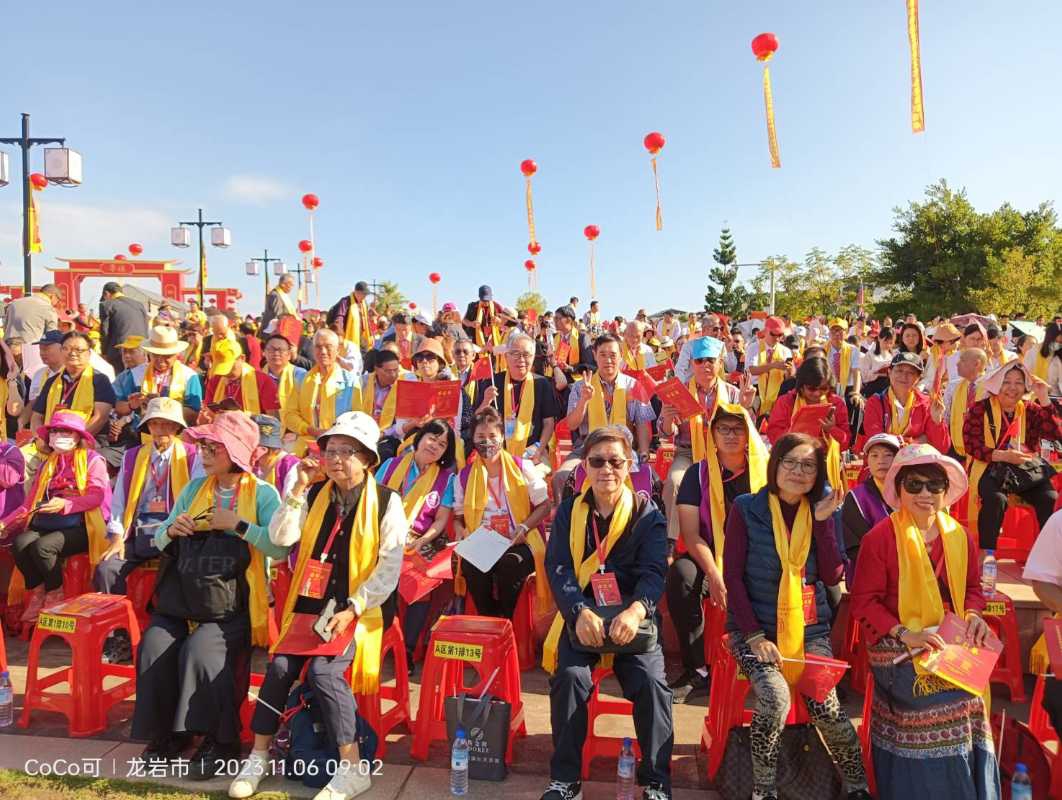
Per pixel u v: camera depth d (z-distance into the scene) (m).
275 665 3.55
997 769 3.11
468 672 4.83
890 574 3.38
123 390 7.25
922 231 49.06
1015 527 5.92
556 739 3.35
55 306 11.02
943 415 6.01
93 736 4.03
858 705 4.51
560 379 9.44
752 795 3.32
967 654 3.11
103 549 5.41
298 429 7.00
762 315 17.72
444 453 5.38
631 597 3.59
